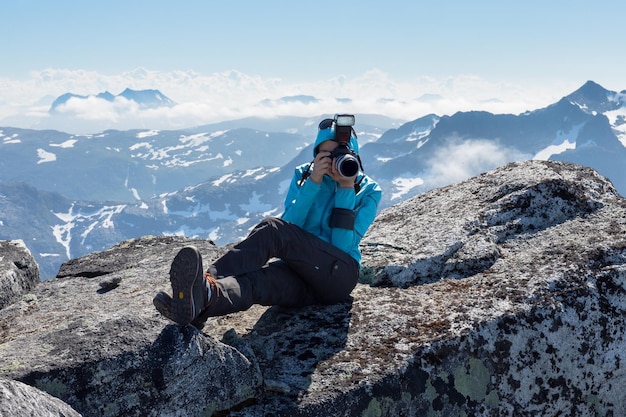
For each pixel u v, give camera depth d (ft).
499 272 11.01
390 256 11.96
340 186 10.23
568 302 9.88
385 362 8.88
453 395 8.98
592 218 12.37
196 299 8.36
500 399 9.24
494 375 9.26
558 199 12.76
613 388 9.89
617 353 9.91
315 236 10.02
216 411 8.12
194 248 8.16
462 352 9.16
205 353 8.14
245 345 9.10
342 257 10.16
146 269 13.26
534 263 10.99
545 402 9.49
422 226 13.11
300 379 8.71
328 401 8.30
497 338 9.37
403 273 11.41
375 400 8.52
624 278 10.29
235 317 10.61
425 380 8.87
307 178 10.41
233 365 8.30
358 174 10.79
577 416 9.70
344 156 9.83
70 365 7.66
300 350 9.37
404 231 13.14
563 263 10.68
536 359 9.50
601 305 10.01
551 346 9.59
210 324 10.50
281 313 10.49
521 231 12.39
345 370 8.80
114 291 11.98
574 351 9.70
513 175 14.02
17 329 10.53
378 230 13.75
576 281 10.16
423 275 11.46
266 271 9.86
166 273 12.78
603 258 10.72
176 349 8.01
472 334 9.28
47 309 11.37
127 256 14.44
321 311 10.39
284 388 8.44
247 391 8.34
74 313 10.86
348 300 10.77
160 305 8.26
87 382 7.64
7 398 6.43
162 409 7.83
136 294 11.56
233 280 9.23
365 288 11.32
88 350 7.86
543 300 9.82
